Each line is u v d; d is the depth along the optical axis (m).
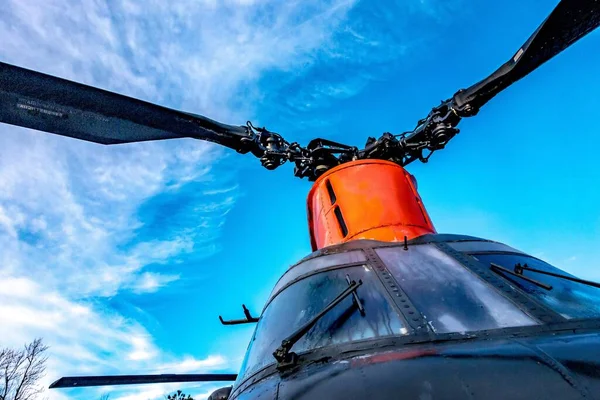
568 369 2.04
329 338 3.08
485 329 2.79
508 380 2.02
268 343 3.66
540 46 4.51
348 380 2.34
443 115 6.24
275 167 6.87
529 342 2.43
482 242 4.43
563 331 2.71
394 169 6.31
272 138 6.61
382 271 3.78
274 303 4.34
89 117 4.44
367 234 5.25
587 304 3.24
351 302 3.42
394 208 5.59
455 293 3.28
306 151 7.09
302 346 3.15
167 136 5.39
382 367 2.37
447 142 6.45
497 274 3.60
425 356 2.39
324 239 6.03
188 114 5.37
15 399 31.17
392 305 3.22
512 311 2.98
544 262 4.34
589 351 2.19
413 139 6.75
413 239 4.50
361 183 5.97
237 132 6.20
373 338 2.91
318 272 4.16
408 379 2.16
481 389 1.99
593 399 1.84
